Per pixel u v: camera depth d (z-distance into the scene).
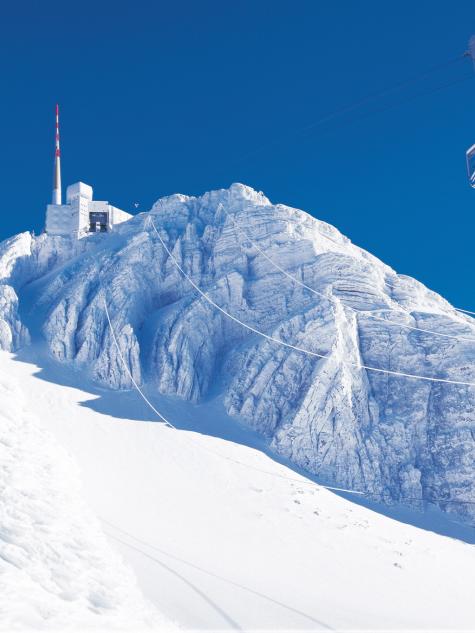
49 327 115.19
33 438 21.20
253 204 140.75
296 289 119.00
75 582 16.11
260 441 96.12
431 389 104.31
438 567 69.31
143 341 113.94
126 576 18.45
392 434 98.31
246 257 127.69
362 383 102.75
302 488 83.12
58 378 104.12
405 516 88.50
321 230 140.88
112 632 14.78
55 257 142.75
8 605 13.35
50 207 147.38
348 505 83.44
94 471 74.19
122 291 120.69
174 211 145.38
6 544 15.73
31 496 18.19
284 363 103.94
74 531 18.20
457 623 50.69
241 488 79.19
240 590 43.31
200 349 112.38
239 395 103.12
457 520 90.56
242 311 119.12
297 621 39.75
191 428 95.69
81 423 90.38
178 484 77.12
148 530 55.25
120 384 105.44
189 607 34.09
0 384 22.92
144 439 89.25
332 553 65.38
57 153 153.12
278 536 67.12
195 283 127.50
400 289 124.94
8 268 133.12
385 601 53.72
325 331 105.81
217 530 65.06
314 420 95.75
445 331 112.25
